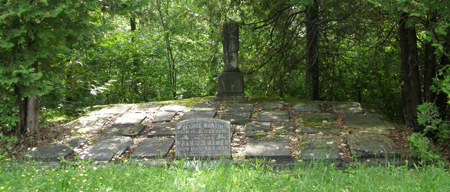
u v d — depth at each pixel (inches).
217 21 410.6
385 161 197.2
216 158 205.0
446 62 233.3
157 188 152.8
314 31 386.3
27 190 140.9
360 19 346.0
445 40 198.8
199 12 417.4
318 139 228.4
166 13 515.8
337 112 298.7
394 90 433.4
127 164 193.2
